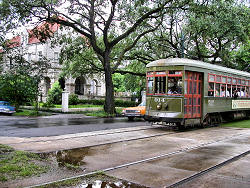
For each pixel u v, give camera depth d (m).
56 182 5.54
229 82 18.45
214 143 10.45
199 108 15.09
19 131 13.21
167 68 14.11
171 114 13.76
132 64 32.56
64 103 26.95
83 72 29.25
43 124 16.66
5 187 5.16
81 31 23.36
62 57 25.84
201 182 5.87
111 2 22.52
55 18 22.27
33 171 6.18
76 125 16.16
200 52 27.92
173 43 29.28
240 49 28.14
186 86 13.88
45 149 8.82
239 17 20.55
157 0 22.00
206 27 22.94
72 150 8.80
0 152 7.86
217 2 20.34
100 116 23.31
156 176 6.18
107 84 24.84
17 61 12.45
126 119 21.38
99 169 6.70
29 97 25.20
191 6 21.17
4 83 17.12
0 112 23.59
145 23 24.30
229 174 6.49
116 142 10.38
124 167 6.89
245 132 13.83
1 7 18.14
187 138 11.64
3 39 11.41
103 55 24.56
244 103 20.78
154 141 10.79
